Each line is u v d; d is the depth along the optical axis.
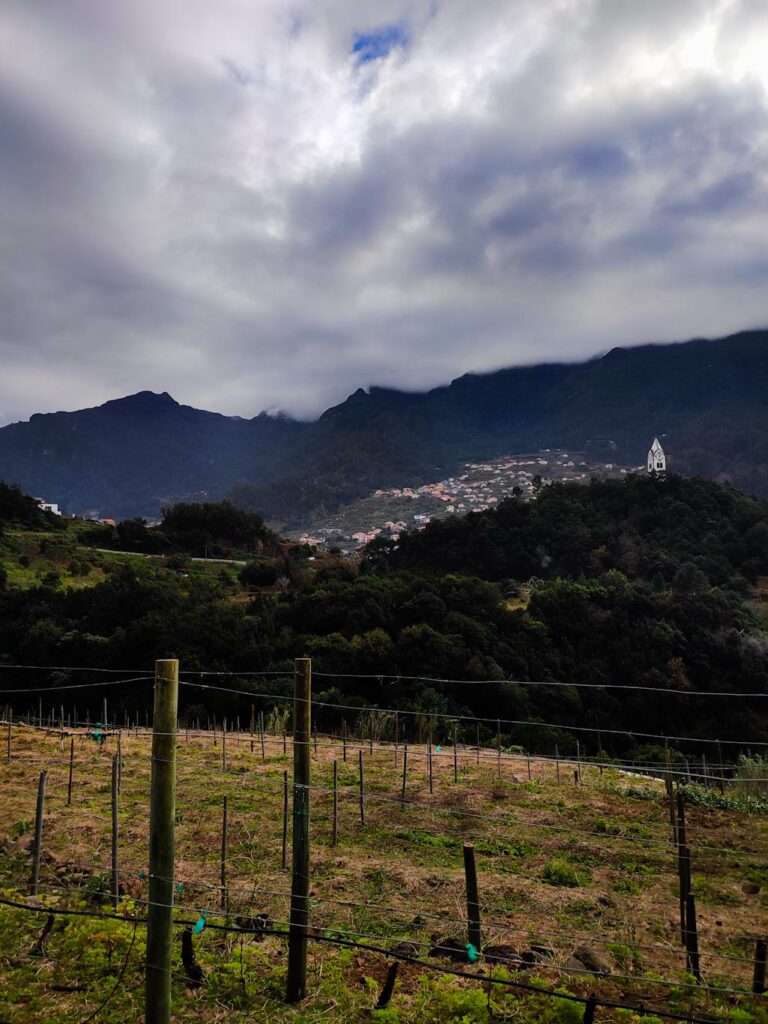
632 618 55.03
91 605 53.59
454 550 84.38
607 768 21.09
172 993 7.11
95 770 17.28
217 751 20.75
